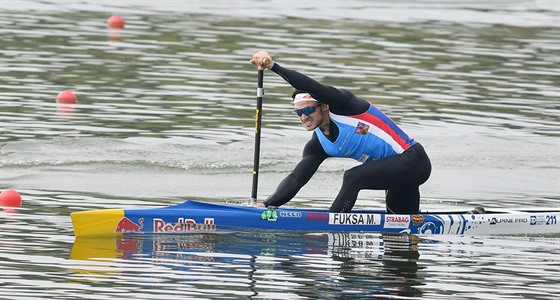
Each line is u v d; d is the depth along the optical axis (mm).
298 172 44562
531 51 96188
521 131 66375
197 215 42812
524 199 51656
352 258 39625
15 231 41594
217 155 58062
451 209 47656
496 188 53906
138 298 33625
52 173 53000
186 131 62656
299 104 43312
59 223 43375
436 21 112875
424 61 88562
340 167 57406
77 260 37781
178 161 56500
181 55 86938
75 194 49000
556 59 92688
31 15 104375
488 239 44094
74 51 86500
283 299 34000
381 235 43812
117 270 36719
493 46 98000
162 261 38188
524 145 63000
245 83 77750
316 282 36094
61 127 61875
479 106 72875
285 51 89312
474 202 50781
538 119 69875
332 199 50562
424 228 44625
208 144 59938
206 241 41531
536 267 39188
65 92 69062
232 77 79500
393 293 35125
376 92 75125
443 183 54562
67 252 38844
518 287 36250
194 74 79812
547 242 43938
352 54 89812
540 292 35719
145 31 97875
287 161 57781
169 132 62219
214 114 67562
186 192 50812
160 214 42469
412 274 37594
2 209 45281
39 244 39812
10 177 51781
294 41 94938
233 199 49938
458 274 37812
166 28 100000
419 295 35000
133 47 89500
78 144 58312
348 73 81125
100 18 104938
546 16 121688
